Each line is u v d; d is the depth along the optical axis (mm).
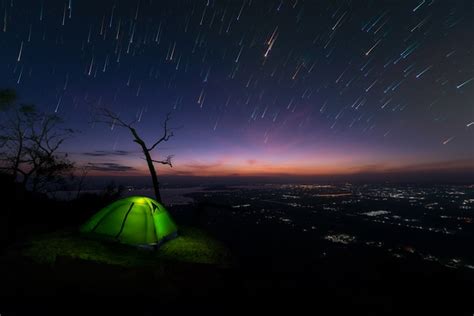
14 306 4070
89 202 12156
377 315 4840
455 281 5984
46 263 4988
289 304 5121
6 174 10008
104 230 6602
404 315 4926
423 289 5746
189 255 6516
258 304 5020
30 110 10195
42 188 11062
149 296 4746
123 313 4254
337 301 5332
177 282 5219
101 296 4535
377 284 6203
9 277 4531
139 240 6539
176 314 4418
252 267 6770
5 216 8414
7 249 5508
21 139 10320
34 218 9180
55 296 4410
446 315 4848
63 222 9625
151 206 7402
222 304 4898
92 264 4957
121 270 5012
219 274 5711
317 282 6281
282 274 6637
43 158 10672
